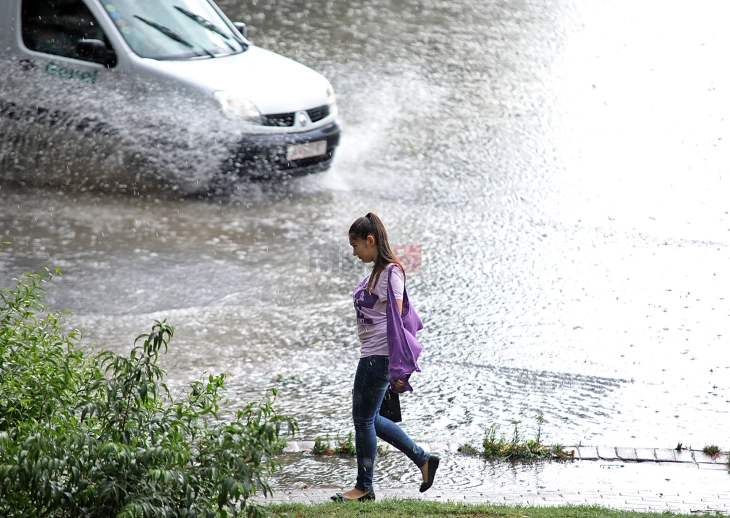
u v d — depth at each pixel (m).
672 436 18.64
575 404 19.88
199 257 26.84
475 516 14.22
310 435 18.25
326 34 56.97
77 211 29.58
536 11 67.00
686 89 49.06
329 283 25.78
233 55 32.81
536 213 32.00
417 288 25.86
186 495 10.46
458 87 47.91
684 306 25.25
